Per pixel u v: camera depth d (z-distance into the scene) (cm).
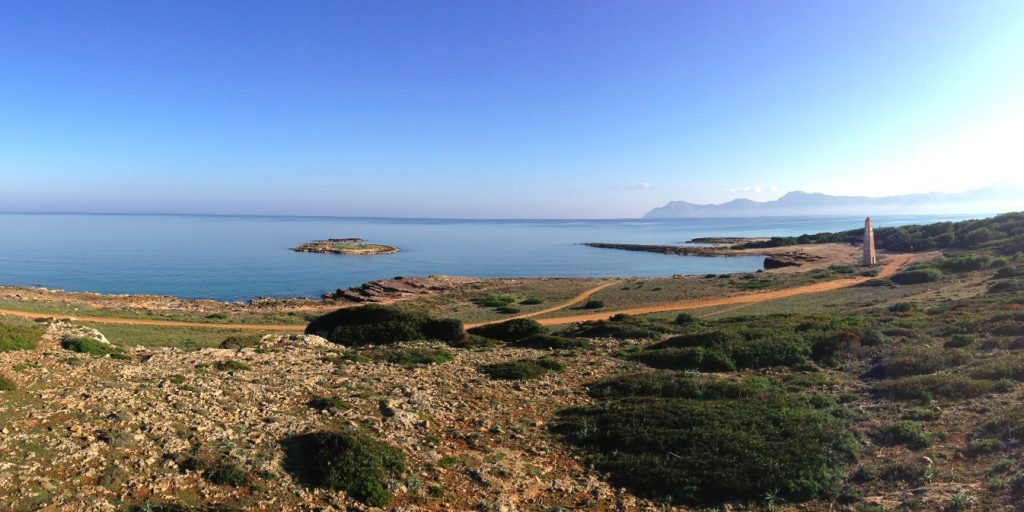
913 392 1798
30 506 898
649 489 1279
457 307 6719
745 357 2605
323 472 1155
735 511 1168
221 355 2194
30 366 1522
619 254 16662
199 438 1233
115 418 1246
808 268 9144
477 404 1891
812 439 1417
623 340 3622
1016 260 6500
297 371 2053
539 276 11594
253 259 13938
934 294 4781
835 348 2594
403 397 1831
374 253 16812
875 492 1178
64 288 8875
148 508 948
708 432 1494
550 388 2186
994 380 1789
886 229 12975
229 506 1002
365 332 3644
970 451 1298
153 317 5709
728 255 15000
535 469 1366
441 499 1160
